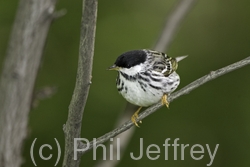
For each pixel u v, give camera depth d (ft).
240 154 40.96
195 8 43.86
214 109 42.04
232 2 43.62
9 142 20.83
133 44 41.37
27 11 20.42
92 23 17.10
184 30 43.62
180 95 20.79
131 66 27.32
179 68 42.09
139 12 42.73
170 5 43.04
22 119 20.95
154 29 41.98
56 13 20.68
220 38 43.37
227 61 42.80
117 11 42.55
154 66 27.86
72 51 41.52
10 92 20.61
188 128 41.60
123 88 27.96
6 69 20.62
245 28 43.45
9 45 20.63
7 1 40.27
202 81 20.38
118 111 40.83
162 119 41.88
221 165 41.16
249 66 42.39
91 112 40.98
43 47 20.89
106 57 41.24
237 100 42.04
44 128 40.01
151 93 27.61
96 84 41.16
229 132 41.47
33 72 20.79
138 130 41.47
